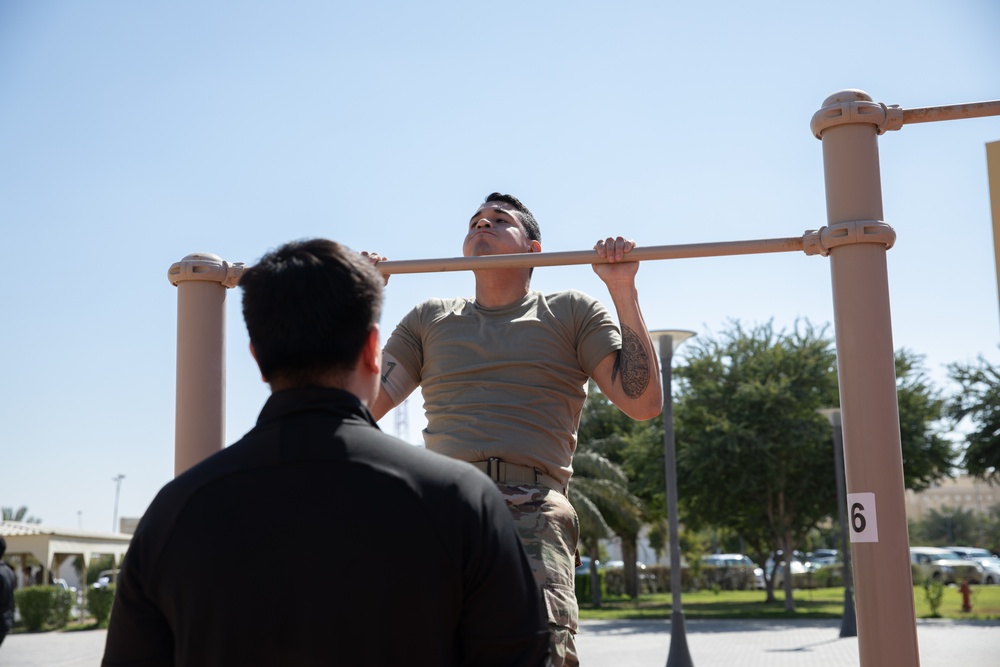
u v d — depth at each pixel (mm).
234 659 1571
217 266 3088
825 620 27047
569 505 2658
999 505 98375
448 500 1646
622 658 17453
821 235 2727
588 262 2824
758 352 32531
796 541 35750
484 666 1647
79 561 56406
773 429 30906
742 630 23734
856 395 2635
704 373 32719
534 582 1731
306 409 1700
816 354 32031
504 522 1702
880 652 2514
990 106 2748
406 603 1585
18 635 28016
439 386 2889
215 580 1588
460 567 1631
